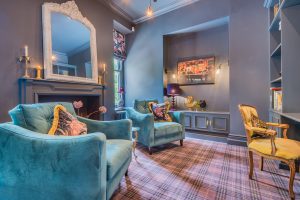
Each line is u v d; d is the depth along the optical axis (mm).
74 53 2883
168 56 4332
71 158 993
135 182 1723
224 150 2688
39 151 1030
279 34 2609
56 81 2521
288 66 1889
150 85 4289
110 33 3818
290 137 1921
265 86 2760
